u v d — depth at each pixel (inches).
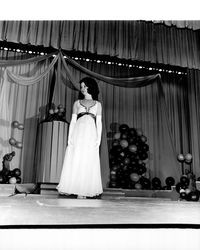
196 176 237.0
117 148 210.8
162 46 232.4
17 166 207.3
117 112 245.3
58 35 213.2
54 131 189.8
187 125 255.8
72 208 50.5
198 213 50.4
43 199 72.8
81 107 121.0
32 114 221.6
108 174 200.1
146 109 253.9
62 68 237.3
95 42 218.8
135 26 230.2
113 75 254.7
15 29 204.5
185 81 267.0
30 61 212.5
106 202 70.1
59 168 185.2
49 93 229.0
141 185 204.1
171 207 62.7
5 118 207.9
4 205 52.4
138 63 259.3
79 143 115.5
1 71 216.1
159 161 239.9
